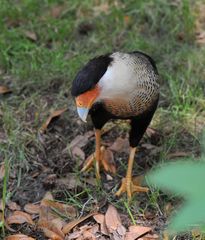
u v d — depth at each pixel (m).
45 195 6.21
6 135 7.24
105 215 5.88
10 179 6.50
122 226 5.72
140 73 5.45
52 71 8.61
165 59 9.01
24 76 8.52
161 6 10.17
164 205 6.02
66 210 5.98
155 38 9.65
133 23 9.95
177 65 8.81
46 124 7.45
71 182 6.41
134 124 6.02
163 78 8.47
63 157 6.88
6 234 5.70
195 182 1.50
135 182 6.48
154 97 5.83
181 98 8.02
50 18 9.97
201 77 8.55
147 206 6.04
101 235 5.66
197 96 8.06
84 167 6.69
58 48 9.18
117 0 10.54
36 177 6.55
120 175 6.68
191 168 1.53
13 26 10.02
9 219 5.87
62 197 6.24
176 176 1.52
